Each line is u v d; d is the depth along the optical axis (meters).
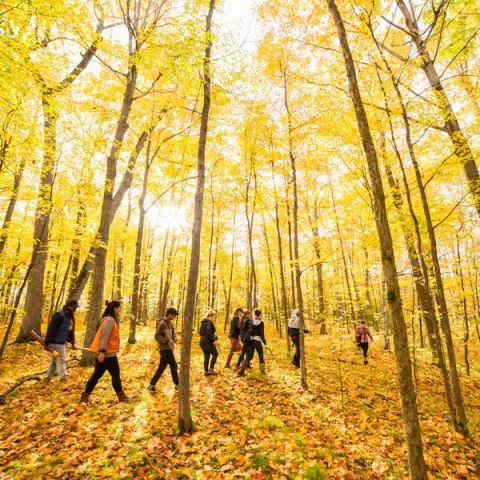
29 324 9.53
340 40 3.98
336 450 3.93
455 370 5.18
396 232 8.25
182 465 3.28
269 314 29.22
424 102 5.41
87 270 9.41
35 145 5.12
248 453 3.61
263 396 5.69
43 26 4.68
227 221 18.31
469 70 7.41
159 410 4.52
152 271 15.79
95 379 4.67
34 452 3.30
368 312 17.86
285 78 7.73
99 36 6.12
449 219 7.55
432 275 8.71
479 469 3.99
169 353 5.60
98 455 3.24
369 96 6.73
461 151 5.65
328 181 13.54
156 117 10.52
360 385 7.14
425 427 5.18
